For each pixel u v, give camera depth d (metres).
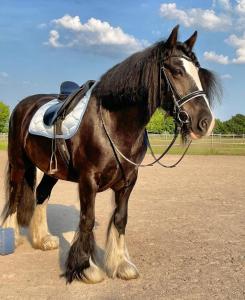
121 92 4.04
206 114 3.77
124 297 3.90
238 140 34.09
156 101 4.01
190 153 24.58
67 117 4.42
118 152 4.16
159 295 3.93
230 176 13.78
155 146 27.88
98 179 4.22
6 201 5.67
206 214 7.74
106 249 4.59
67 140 4.41
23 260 5.08
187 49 3.96
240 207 8.43
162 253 5.31
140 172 15.16
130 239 5.99
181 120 3.87
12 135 5.53
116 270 4.44
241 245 5.65
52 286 4.21
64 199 9.48
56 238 5.64
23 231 6.48
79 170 4.32
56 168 4.67
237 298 3.85
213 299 3.82
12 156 5.52
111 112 4.17
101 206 8.67
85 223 4.24
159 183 12.16
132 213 7.85
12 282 4.33
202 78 4.04
